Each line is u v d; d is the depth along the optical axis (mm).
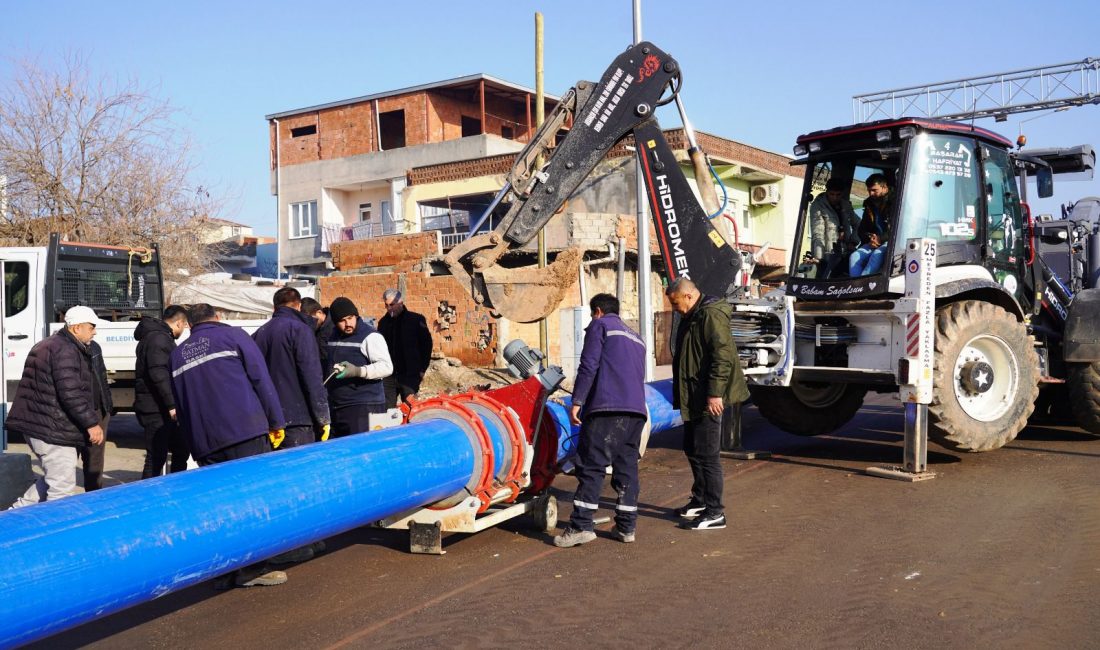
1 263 9375
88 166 19844
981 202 8414
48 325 10891
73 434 6602
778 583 5043
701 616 4562
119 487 3893
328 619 4684
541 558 5680
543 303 7668
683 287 6359
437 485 5402
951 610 4555
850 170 8500
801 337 8422
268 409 5441
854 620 4445
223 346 5340
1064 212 11547
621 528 5988
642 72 8039
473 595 4992
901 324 7793
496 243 7816
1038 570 5148
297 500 4328
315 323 7730
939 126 8055
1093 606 4570
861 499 6969
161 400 7336
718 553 5672
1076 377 9211
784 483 7637
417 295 23016
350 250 25844
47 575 3268
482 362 21906
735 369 6141
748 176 31484
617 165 25531
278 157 40875
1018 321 8602
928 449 9148
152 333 7418
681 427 11281
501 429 5996
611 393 5887
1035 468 8016
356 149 39531
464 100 39594
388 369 7141
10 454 7148
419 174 32312
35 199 19203
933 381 7781
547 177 7844
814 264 8555
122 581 3514
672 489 7625
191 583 3908
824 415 9641
